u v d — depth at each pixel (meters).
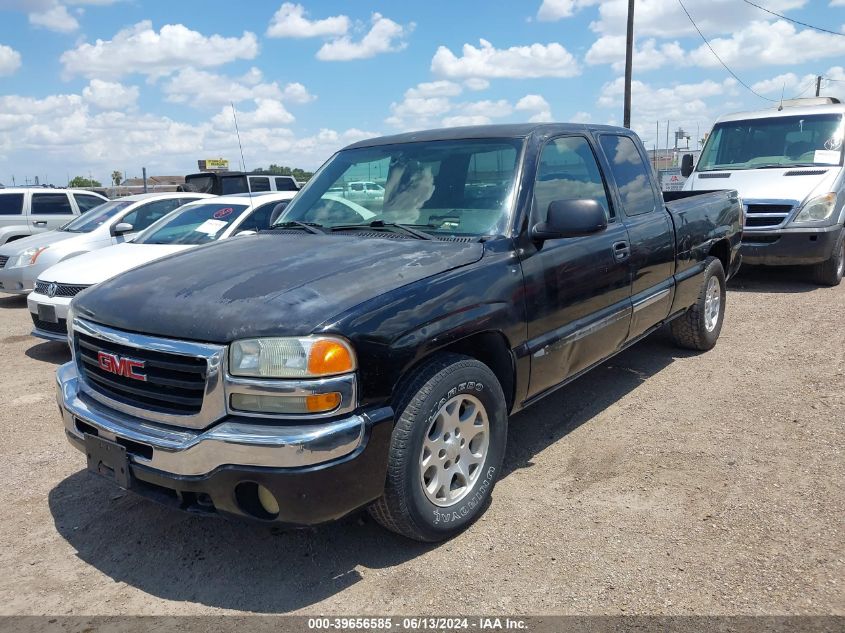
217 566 3.21
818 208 8.80
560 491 3.79
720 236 6.14
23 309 10.06
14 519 3.71
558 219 3.62
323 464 2.71
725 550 3.15
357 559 3.22
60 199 14.83
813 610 2.71
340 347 2.77
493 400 3.47
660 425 4.66
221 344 2.78
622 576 2.99
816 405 4.87
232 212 8.22
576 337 4.10
